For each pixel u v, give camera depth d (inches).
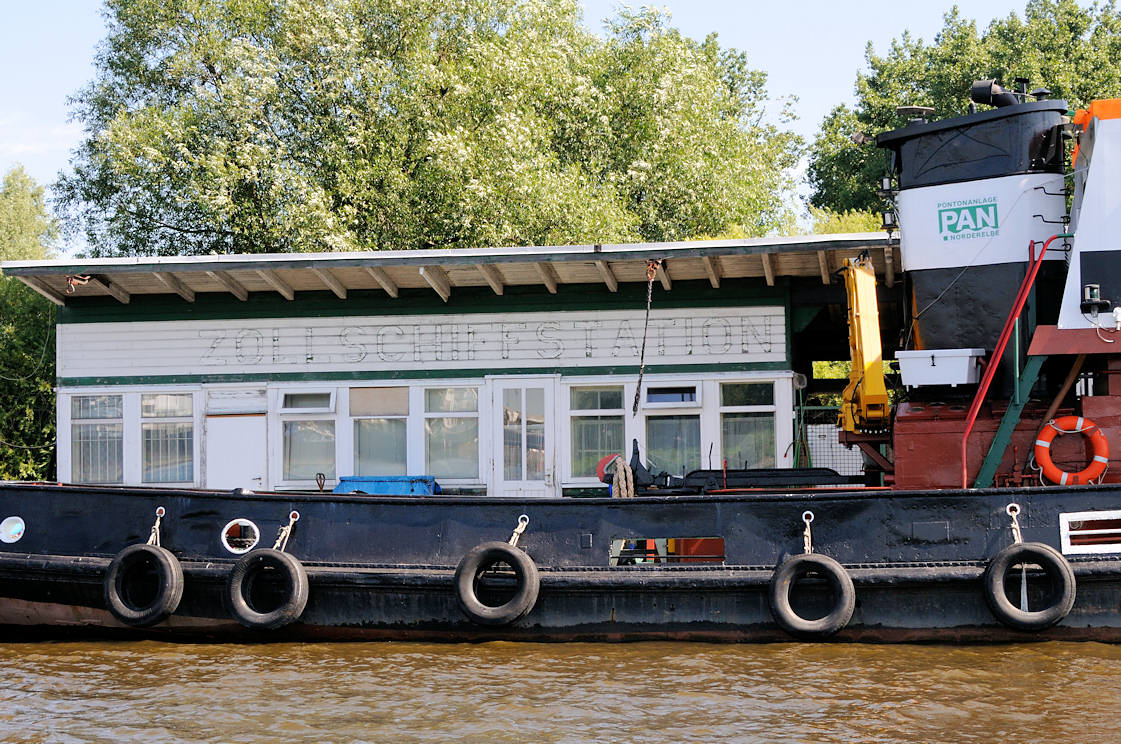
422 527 438.0
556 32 1245.1
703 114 1222.3
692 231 1192.8
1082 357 424.8
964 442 427.2
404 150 1093.1
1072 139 462.0
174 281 634.2
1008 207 447.8
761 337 617.9
